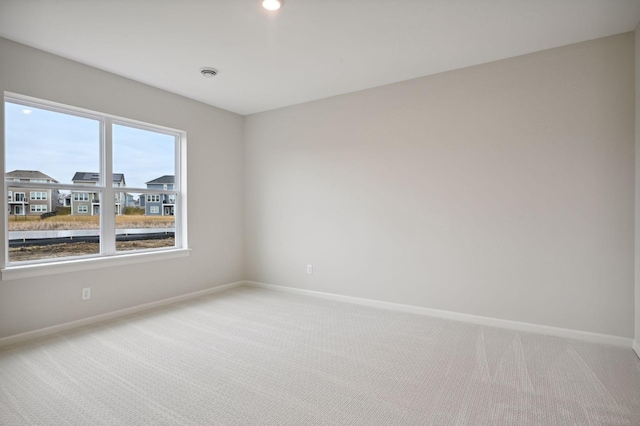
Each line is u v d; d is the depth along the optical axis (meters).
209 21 2.68
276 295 4.70
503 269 3.41
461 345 2.98
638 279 2.77
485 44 3.07
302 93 4.32
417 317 3.76
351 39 2.97
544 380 2.38
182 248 4.50
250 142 5.22
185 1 2.41
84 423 1.92
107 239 3.75
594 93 3.00
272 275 5.05
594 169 3.01
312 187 4.63
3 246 2.98
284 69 3.59
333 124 4.45
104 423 1.92
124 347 2.95
